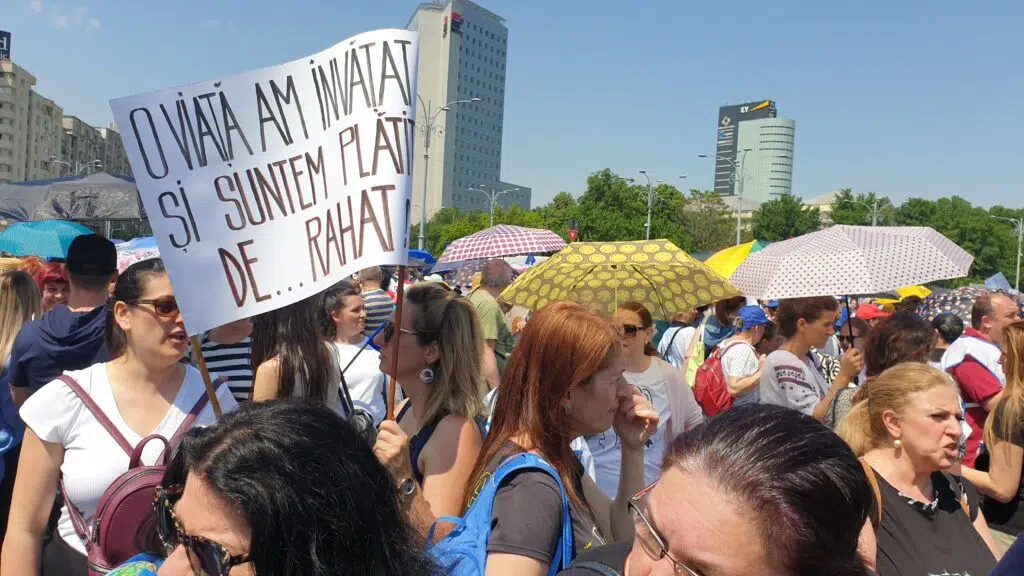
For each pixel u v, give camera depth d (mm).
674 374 3947
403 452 2348
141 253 9195
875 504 2594
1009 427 3869
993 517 4086
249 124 2428
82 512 2303
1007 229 75125
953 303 8109
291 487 1303
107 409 2336
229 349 4098
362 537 1386
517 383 2221
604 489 3609
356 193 2348
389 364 2758
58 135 131625
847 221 72125
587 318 2195
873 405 2740
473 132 151750
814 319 4777
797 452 1110
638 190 65188
